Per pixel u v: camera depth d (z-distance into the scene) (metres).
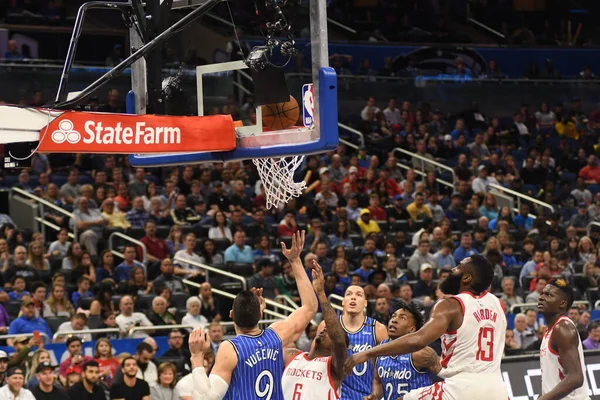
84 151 6.11
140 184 17.06
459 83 24.94
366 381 8.13
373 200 18.03
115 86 20.09
